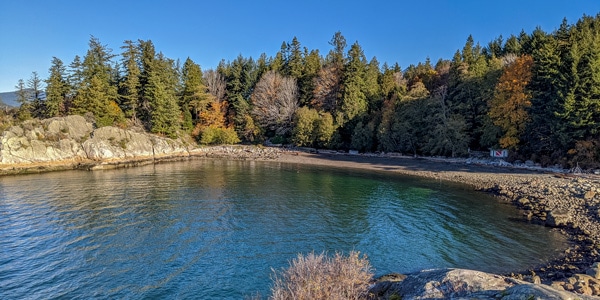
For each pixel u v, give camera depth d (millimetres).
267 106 87562
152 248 18797
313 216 25500
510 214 26203
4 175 44844
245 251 18531
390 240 20609
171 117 75812
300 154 73188
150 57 80062
